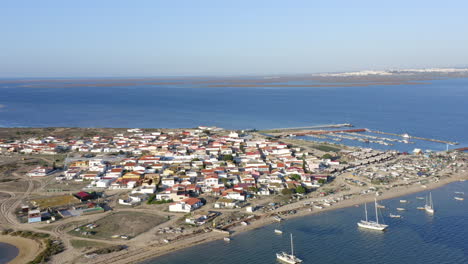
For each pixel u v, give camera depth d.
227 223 141.62
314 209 156.38
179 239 128.12
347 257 116.38
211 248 122.50
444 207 156.88
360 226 138.62
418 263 112.00
